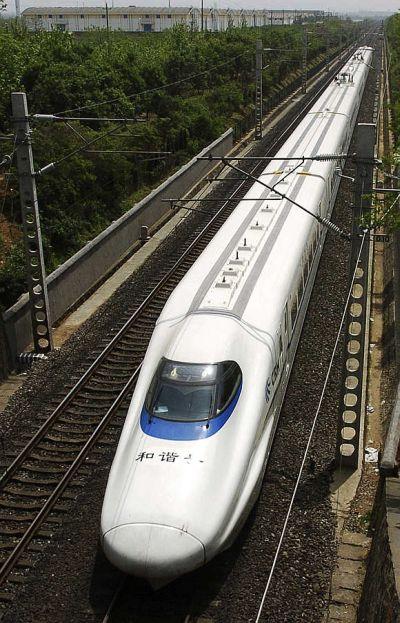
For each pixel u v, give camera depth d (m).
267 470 13.66
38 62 36.00
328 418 15.70
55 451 14.88
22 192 18.64
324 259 25.78
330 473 13.98
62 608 10.53
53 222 27.52
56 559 11.55
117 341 19.92
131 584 10.98
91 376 18.00
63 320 22.48
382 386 17.58
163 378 12.09
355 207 13.23
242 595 10.67
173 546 9.85
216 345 12.45
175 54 51.97
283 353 14.79
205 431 11.24
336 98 43.91
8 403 16.94
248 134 54.53
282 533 11.81
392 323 20.20
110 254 26.78
